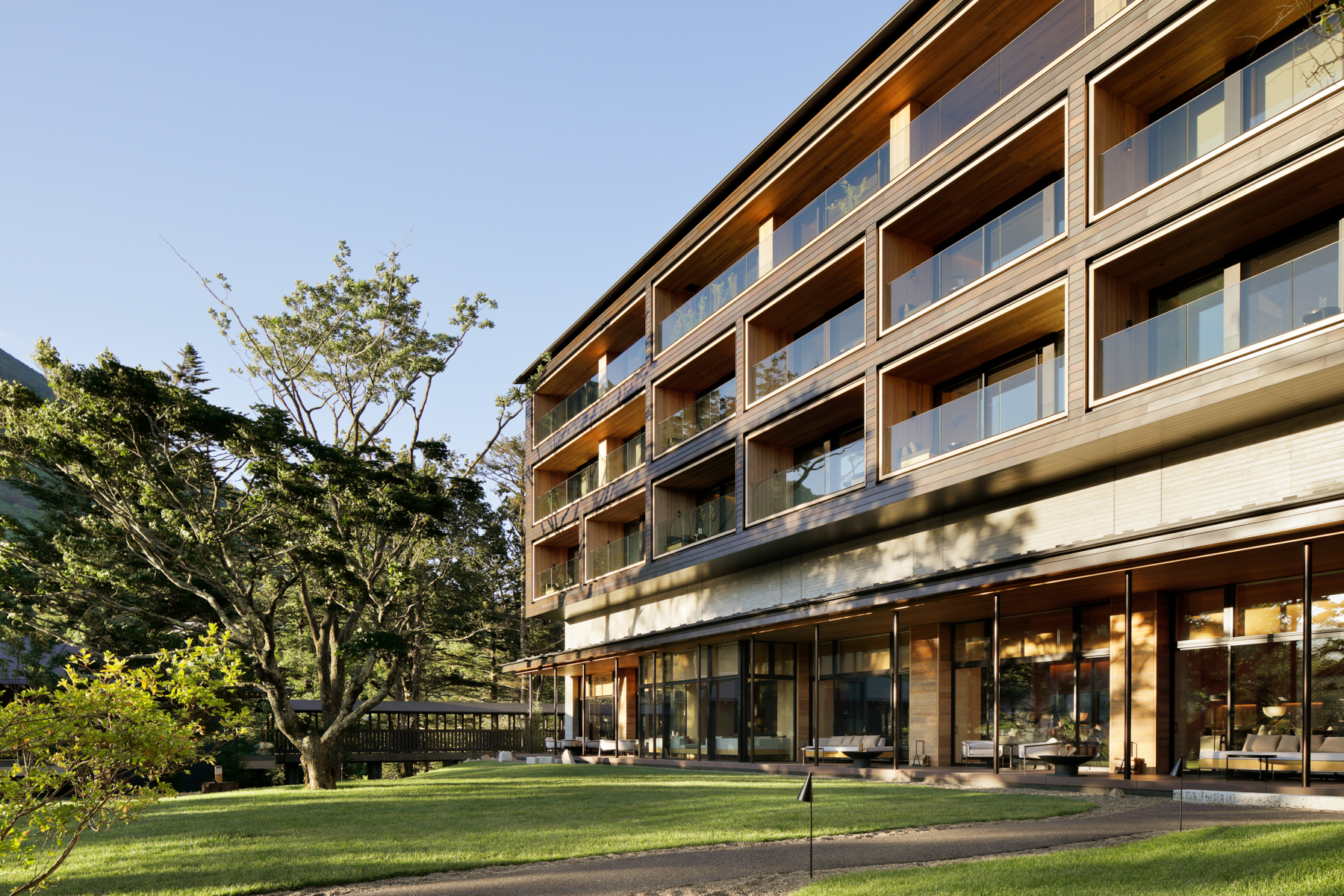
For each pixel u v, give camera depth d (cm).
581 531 3772
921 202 2116
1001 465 1820
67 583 2461
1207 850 862
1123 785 1479
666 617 3356
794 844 1047
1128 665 1523
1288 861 776
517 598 5719
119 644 2956
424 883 883
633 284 3512
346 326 2733
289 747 3803
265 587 4303
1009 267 1875
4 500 6284
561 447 3969
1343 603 1541
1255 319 1453
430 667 5862
